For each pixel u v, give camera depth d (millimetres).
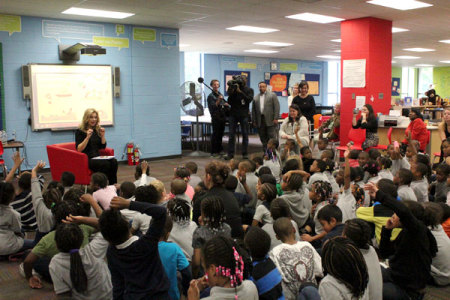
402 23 9484
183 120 12109
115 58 8781
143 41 9148
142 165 4738
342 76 9086
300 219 3764
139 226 3273
